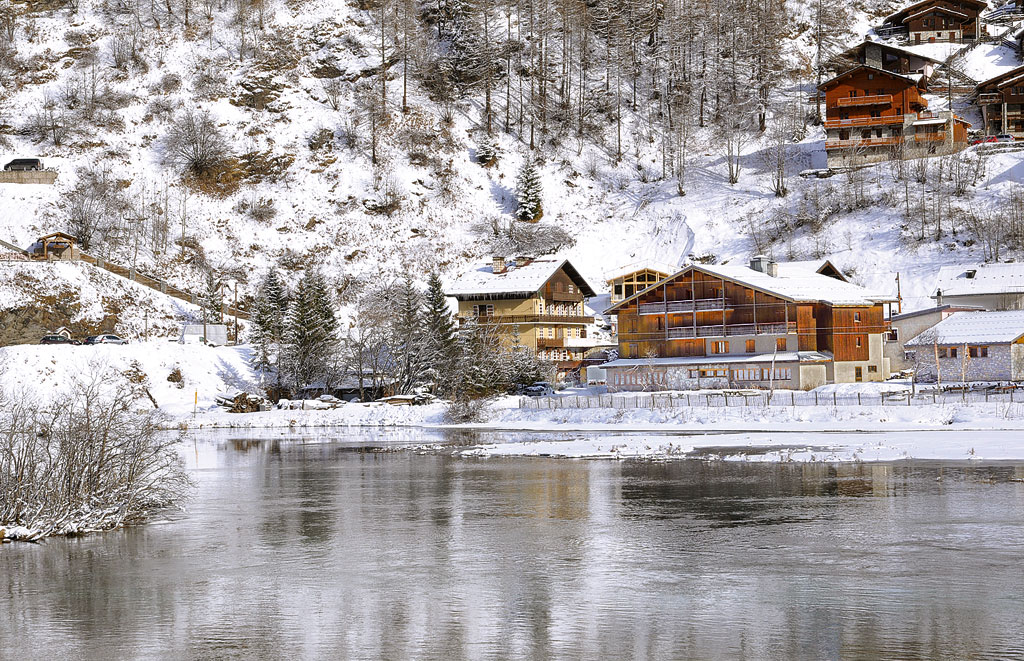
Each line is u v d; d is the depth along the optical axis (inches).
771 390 2938.0
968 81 6412.4
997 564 826.8
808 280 3705.7
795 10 7391.7
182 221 5157.5
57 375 3378.4
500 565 863.1
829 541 941.8
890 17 7190.0
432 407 3238.2
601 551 917.2
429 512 1186.6
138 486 1177.4
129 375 3553.2
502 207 5718.5
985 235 4522.6
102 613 714.8
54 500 1066.7
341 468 1740.9
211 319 4394.7
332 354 3762.3
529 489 1374.3
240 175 5659.5
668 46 6948.8
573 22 7027.6
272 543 992.2
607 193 5915.4
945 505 1135.6
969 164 5177.2
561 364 4124.0
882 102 5595.5
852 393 2997.0
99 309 4271.7
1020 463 1517.0
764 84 6471.5
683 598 729.6
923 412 2349.9
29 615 711.7
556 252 5305.1
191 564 890.1
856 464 1558.8
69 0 6904.5
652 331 3686.0
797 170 5748.0
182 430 2842.0
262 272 5027.1
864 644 603.5
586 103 6609.3
